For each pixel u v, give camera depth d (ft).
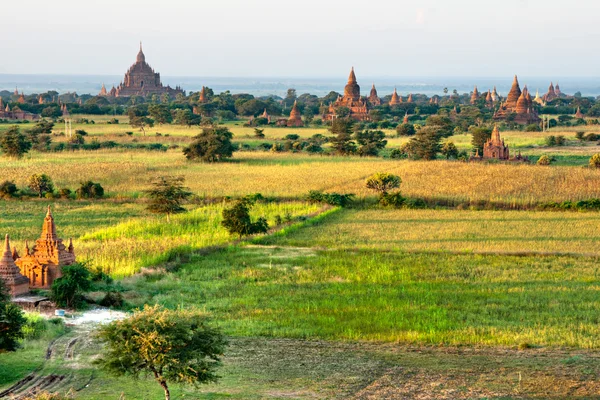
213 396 143.95
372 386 150.51
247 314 203.72
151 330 133.49
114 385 149.69
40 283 225.76
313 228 332.60
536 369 160.15
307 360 166.71
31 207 387.34
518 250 284.00
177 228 326.85
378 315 201.67
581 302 212.84
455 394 146.30
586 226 331.57
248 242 301.43
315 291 228.43
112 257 263.90
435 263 264.52
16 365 159.33
